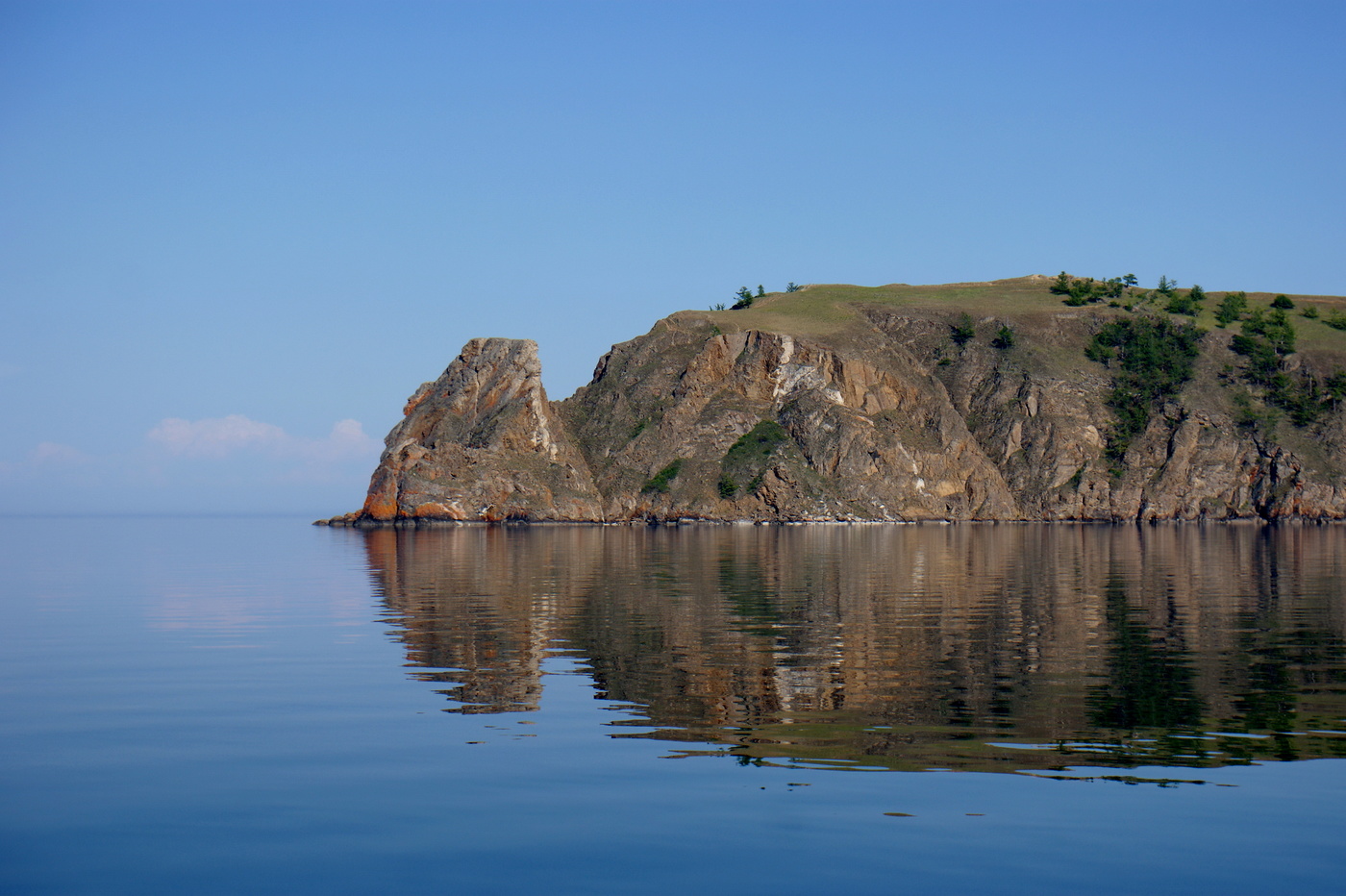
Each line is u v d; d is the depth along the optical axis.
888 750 19.30
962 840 14.60
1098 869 13.64
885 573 61.75
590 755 19.00
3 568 69.94
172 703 23.67
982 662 28.77
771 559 76.56
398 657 30.06
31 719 22.05
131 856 14.25
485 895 12.90
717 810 15.83
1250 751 19.20
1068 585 53.53
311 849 14.42
